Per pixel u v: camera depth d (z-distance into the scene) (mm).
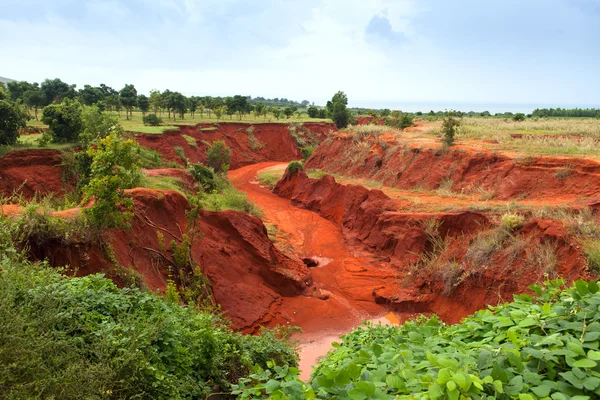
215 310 14906
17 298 5676
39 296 5645
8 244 9500
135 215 16109
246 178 59625
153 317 6793
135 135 51656
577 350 3188
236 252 20719
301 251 28812
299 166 48062
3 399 4188
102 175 13289
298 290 21844
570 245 16859
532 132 41812
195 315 9078
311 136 89562
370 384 3207
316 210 39469
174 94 82438
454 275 19766
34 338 4754
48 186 28250
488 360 3414
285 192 47000
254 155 77812
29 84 78625
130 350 5508
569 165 25453
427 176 34312
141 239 15758
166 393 5660
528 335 3887
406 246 24859
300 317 19469
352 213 32938
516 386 3078
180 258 16016
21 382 4379
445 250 22250
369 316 20094
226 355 7754
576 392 3049
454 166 32906
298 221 35875
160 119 73000
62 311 6098
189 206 20156
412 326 5742
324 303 20969
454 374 3080
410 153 38188
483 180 29750
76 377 4770
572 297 4238
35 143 33656
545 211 20219
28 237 11031
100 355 5375
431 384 3160
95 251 12688
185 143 61219
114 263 12930
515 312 4121
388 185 37250
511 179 27594
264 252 21766
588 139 33906
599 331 3514
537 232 18562
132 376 5371
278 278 21203
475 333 4465
